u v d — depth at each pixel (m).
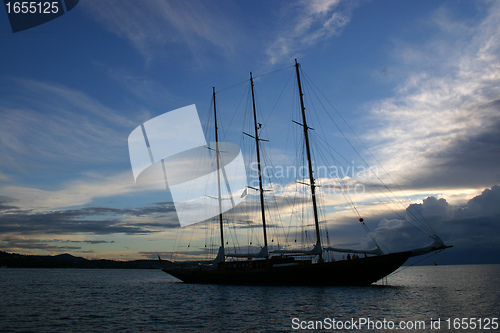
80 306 40.88
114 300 47.22
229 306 37.22
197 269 66.56
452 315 30.20
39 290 66.44
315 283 50.12
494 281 81.88
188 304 40.56
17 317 32.81
